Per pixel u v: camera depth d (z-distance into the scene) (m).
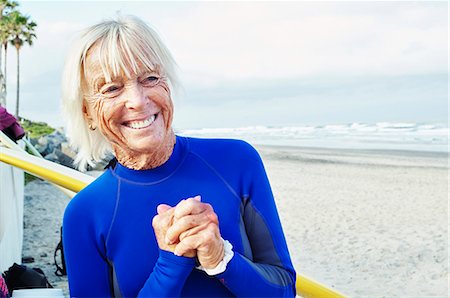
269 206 1.60
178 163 1.60
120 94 1.43
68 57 1.48
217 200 1.56
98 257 1.56
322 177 16.58
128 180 1.58
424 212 11.14
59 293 3.69
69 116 1.54
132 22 1.46
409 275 7.21
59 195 12.01
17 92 63.47
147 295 1.41
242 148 1.66
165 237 1.38
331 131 42.06
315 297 2.15
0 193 4.40
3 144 4.44
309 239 9.14
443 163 19.86
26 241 8.00
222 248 1.39
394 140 32.25
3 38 47.81
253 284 1.43
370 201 12.46
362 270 7.46
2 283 3.20
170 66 1.51
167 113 1.49
